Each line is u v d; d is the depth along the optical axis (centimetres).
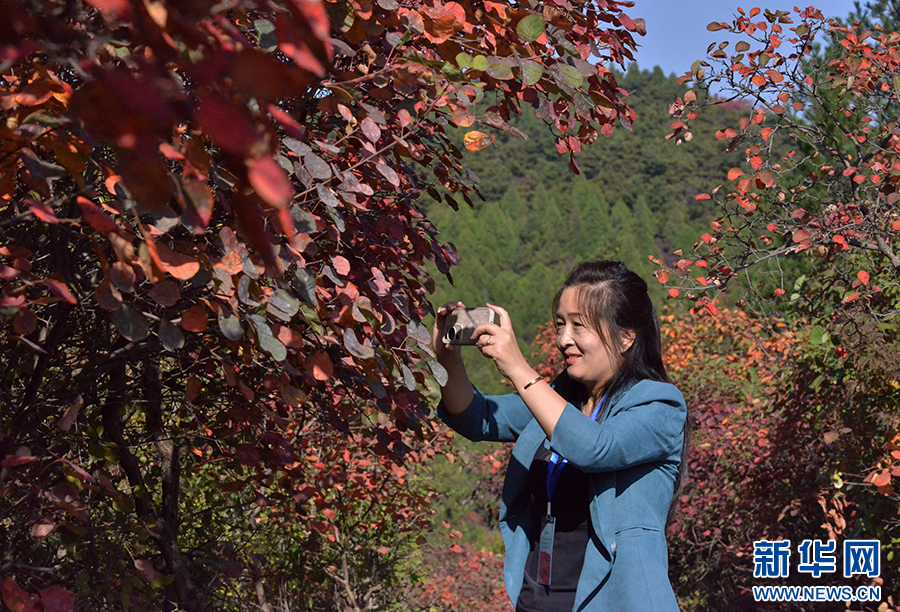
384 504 678
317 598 726
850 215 540
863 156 546
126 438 292
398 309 207
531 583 186
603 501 175
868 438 613
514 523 197
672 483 180
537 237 11138
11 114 111
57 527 184
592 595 172
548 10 196
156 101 42
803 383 689
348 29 141
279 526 542
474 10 196
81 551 214
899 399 592
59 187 181
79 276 193
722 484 1127
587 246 10812
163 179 44
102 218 90
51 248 174
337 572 761
